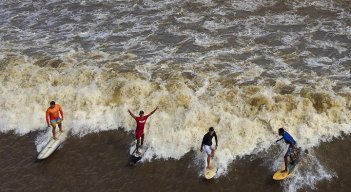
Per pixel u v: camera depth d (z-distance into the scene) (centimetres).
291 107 1839
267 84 2042
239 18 2850
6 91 2208
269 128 1780
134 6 3200
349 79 2031
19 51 2580
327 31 2572
